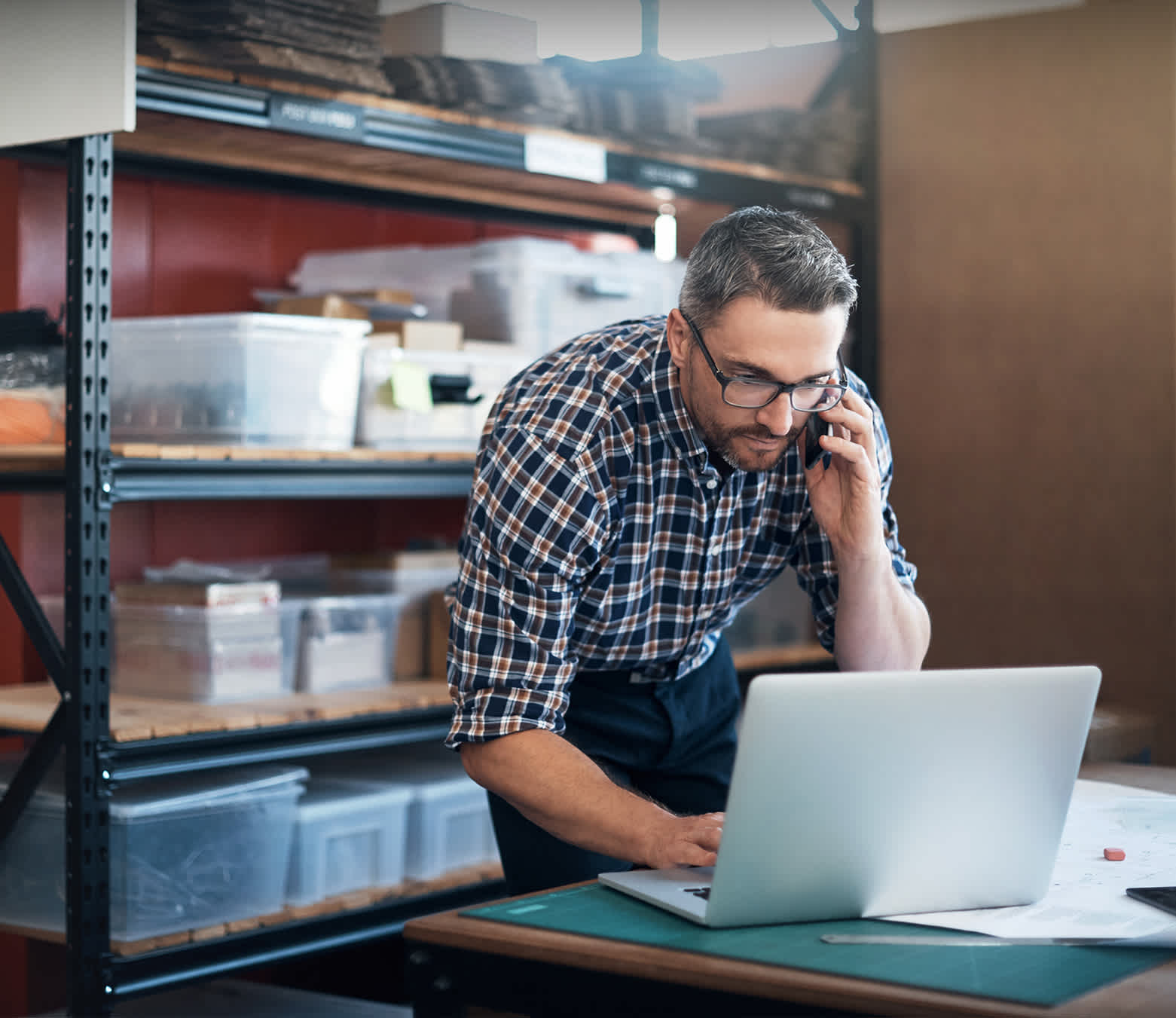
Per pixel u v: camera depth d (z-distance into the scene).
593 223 3.92
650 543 1.78
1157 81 3.33
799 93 3.89
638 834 1.45
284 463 2.58
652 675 1.96
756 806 1.20
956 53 3.63
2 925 2.51
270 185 3.20
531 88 2.90
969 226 3.61
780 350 1.47
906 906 1.29
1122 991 1.08
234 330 2.57
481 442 1.81
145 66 2.34
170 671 2.71
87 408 2.26
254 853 2.55
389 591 3.04
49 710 2.55
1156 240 3.34
